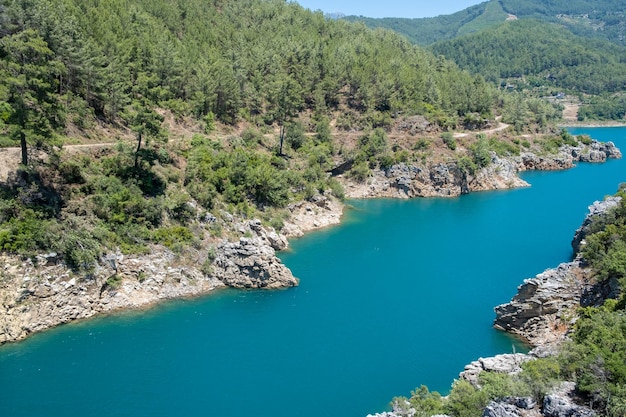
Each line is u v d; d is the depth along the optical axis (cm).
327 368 6838
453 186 16462
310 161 14550
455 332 7825
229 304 8531
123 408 5947
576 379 5022
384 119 17862
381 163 16438
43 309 7475
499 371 5981
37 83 7988
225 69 15000
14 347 7006
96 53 11800
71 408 5906
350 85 19075
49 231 7812
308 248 11275
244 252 9106
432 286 9456
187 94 14225
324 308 8519
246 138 14175
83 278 7900
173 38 16200
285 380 6556
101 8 14412
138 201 9081
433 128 18100
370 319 8169
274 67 17425
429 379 6638
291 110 15262
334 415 5925
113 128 11319
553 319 7481
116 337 7406
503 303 8788
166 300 8494
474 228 13025
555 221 13638
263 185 11819
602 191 16900
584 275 7631
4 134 8519
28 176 8269
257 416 5878
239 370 6744
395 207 14975
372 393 6331
